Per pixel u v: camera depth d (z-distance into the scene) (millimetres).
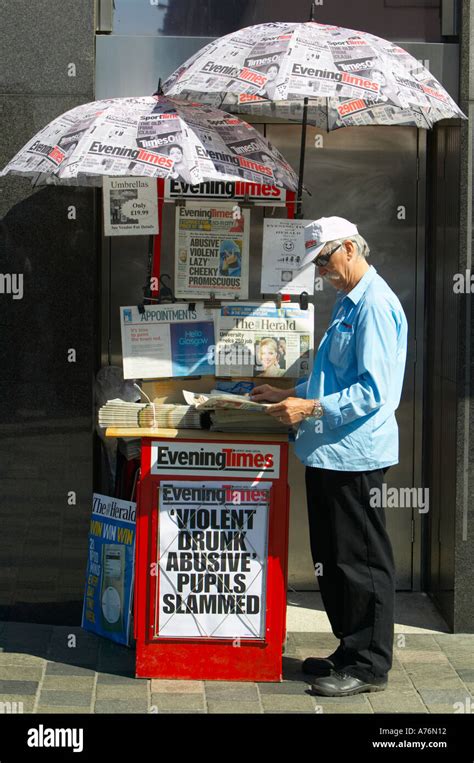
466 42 5043
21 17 4973
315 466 4363
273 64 4027
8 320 5051
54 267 5035
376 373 4238
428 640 5086
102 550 4859
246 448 4438
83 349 5055
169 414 4500
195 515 4453
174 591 4469
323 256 4340
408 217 5637
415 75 4277
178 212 4676
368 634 4418
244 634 4488
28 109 5000
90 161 4051
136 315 4680
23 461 5098
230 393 4758
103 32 5156
